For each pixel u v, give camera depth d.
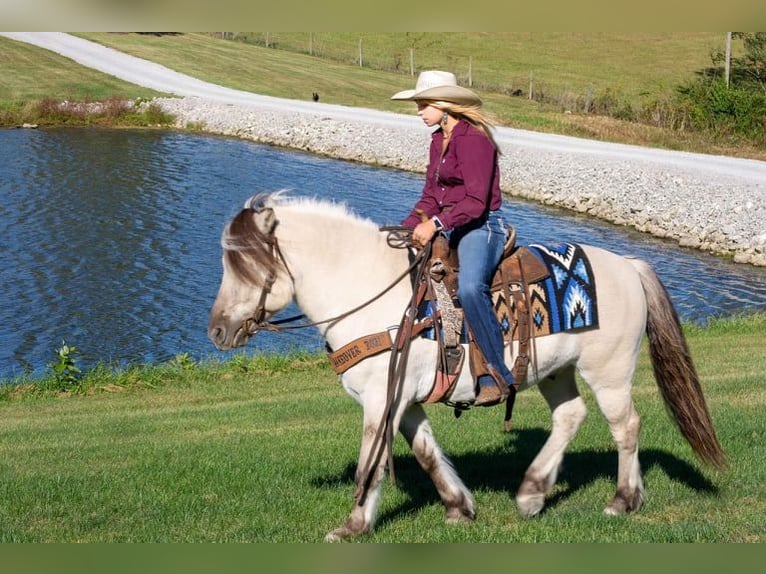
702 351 13.09
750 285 20.75
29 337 16.59
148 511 6.64
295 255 5.85
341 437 8.76
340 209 6.02
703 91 41.56
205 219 26.03
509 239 6.07
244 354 14.88
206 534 6.16
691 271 22.06
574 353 6.14
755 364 11.87
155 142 40.16
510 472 7.47
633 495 6.38
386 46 74.75
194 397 11.98
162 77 57.44
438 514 6.43
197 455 8.23
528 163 33.62
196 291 19.38
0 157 35.16
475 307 5.80
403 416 6.18
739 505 6.50
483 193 5.73
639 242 25.19
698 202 27.00
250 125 43.28
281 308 5.92
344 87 57.34
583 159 33.41
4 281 19.97
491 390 5.92
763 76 48.69
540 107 48.81
